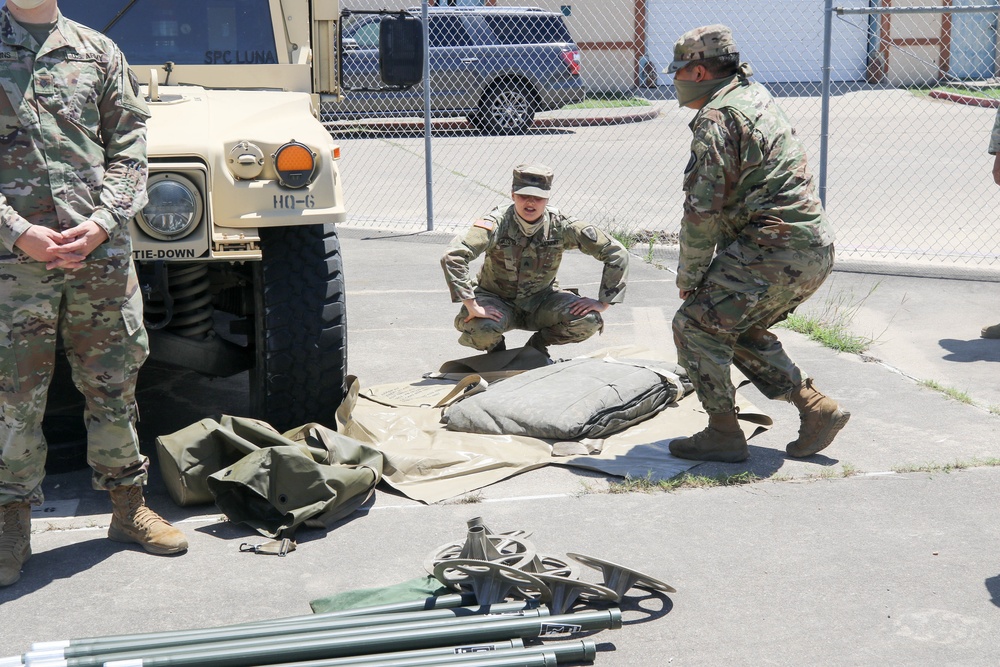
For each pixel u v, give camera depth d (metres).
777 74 21.80
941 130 16.91
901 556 3.57
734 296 4.12
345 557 3.63
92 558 3.63
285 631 3.00
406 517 3.95
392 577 3.48
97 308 3.41
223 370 4.57
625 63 21.48
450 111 16.81
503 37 16.75
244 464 3.82
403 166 13.59
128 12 5.17
